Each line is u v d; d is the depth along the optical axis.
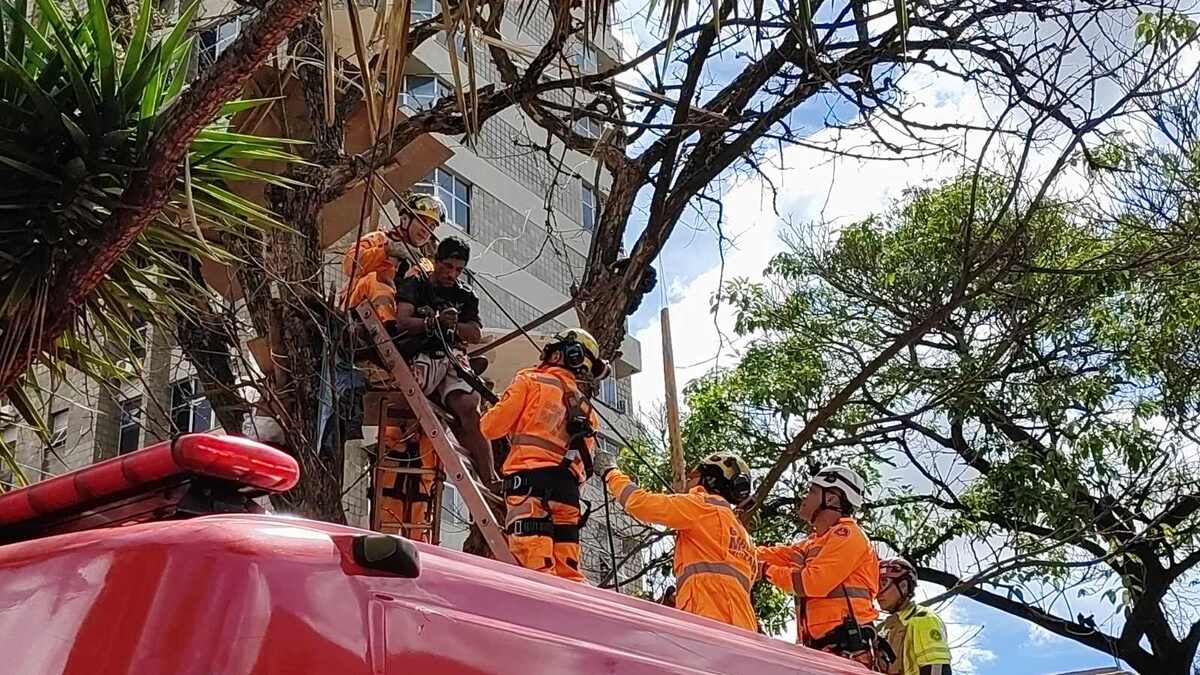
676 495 5.64
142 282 5.36
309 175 7.32
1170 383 12.59
